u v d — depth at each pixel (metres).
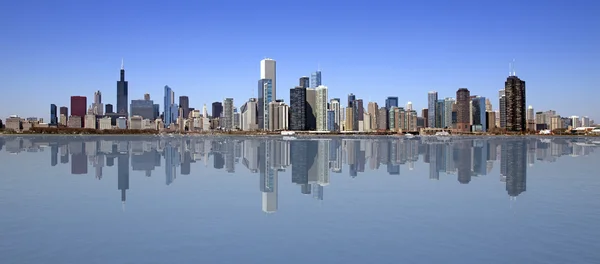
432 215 29.80
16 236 24.59
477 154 102.19
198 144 173.25
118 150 118.25
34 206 33.16
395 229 26.02
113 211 31.33
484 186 44.19
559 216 29.41
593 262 20.12
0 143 173.50
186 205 33.50
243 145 164.38
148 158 86.81
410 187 43.50
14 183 46.28
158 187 43.47
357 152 112.75
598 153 106.00
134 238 24.20
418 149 130.50
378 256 21.06
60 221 28.14
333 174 56.31
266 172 59.06
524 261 20.33
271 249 22.14
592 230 25.66
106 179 50.28
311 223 27.52
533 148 136.88
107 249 22.22
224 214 30.19
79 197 37.28
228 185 45.12
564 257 20.84
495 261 20.34
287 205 33.41
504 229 25.98
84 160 80.44
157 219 28.69
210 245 22.88
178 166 68.44
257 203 34.28
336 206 33.03
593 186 44.06
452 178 51.31
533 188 42.69
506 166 68.44
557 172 58.50
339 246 22.70
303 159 85.56
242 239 23.98
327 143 193.88
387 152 112.50
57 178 51.06
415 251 21.81
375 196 37.66
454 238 24.11
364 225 26.97
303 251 21.83
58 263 20.17
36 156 91.12
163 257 21.00
